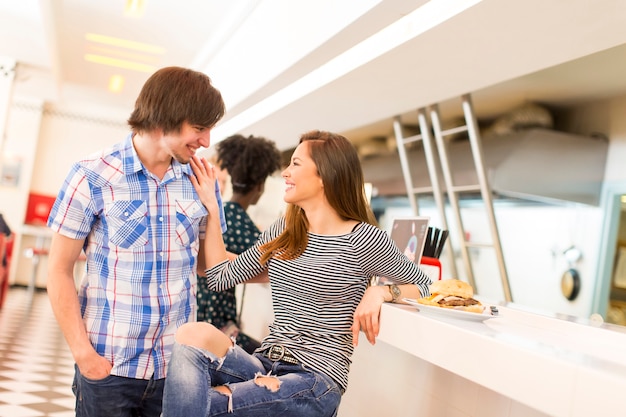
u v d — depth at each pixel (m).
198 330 1.65
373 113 5.83
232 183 2.89
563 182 5.92
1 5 6.31
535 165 5.95
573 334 1.95
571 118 6.38
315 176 1.89
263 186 2.94
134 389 1.79
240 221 2.74
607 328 1.97
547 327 2.05
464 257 6.12
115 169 1.77
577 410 1.15
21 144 11.70
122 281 1.78
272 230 2.07
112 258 1.78
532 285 6.14
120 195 1.78
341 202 1.90
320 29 4.22
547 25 3.29
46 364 5.73
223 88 7.07
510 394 1.32
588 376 1.13
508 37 3.52
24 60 8.66
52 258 1.75
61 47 8.18
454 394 2.12
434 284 1.95
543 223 6.14
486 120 7.20
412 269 1.99
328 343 1.83
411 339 1.68
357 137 8.78
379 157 8.49
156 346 1.81
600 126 6.03
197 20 6.48
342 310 1.88
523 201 6.29
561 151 5.93
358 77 4.66
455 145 7.05
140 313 1.78
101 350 1.76
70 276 1.77
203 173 2.00
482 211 6.70
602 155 5.92
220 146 2.92
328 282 1.84
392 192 7.99
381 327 1.83
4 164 11.62
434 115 5.84
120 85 9.97
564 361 1.20
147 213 1.80
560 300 5.88
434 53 3.95
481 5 3.12
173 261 1.84
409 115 7.28
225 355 1.68
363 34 3.95
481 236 6.70
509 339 1.45
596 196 5.85
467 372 1.46
